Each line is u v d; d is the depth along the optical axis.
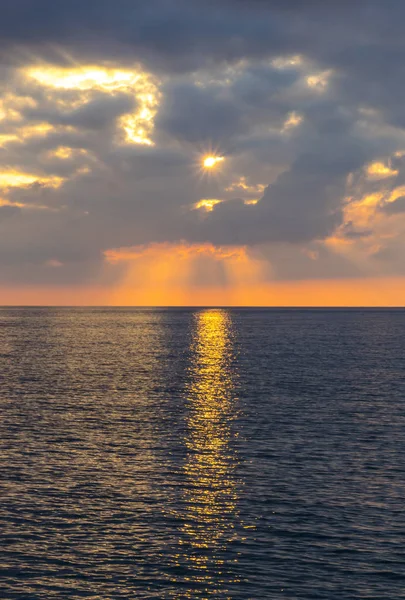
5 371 94.44
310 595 24.89
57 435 49.78
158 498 35.19
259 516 32.59
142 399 68.31
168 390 75.19
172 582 25.88
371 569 26.95
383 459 43.03
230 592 25.12
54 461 42.12
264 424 54.66
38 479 38.16
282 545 29.20
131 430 51.94
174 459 43.03
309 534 30.34
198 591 25.20
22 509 33.19
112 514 32.72
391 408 62.50
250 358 117.38
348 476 39.16
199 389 75.94
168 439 48.78
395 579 26.14
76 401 66.56
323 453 44.59
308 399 68.19
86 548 28.80
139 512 33.03
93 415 58.47
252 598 24.70
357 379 85.31
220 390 75.12
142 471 40.12
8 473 39.22
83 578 26.12
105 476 38.97
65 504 34.00
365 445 46.94
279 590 25.28
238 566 27.20
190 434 50.56
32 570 26.73
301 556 28.11
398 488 36.84
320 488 36.81
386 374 91.06
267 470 40.47
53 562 27.44
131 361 111.50
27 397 68.88
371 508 33.66
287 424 54.62
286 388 76.75
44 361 110.44
